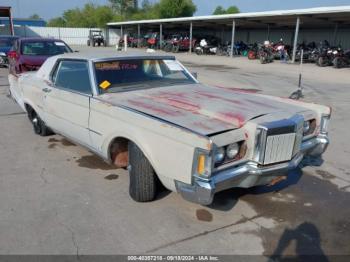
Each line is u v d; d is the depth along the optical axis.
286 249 3.04
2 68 16.47
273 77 16.14
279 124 3.18
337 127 7.08
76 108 4.32
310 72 18.58
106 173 4.52
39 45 10.95
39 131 6.00
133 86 4.34
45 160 4.95
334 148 5.74
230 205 3.75
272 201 3.87
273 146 3.18
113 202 3.77
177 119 3.24
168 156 3.12
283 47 25.31
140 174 3.56
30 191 4.00
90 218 3.45
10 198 3.82
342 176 4.60
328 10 21.12
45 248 2.99
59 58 5.01
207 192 2.87
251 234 3.24
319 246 3.09
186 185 3.02
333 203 3.86
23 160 4.94
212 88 4.62
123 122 3.57
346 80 15.38
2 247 2.99
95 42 47.16
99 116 3.91
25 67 10.02
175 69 4.92
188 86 4.62
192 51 36.00
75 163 4.84
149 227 3.32
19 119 7.26
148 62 4.70
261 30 37.59
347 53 21.27
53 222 3.37
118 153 4.01
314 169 4.82
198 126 3.08
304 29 33.44
